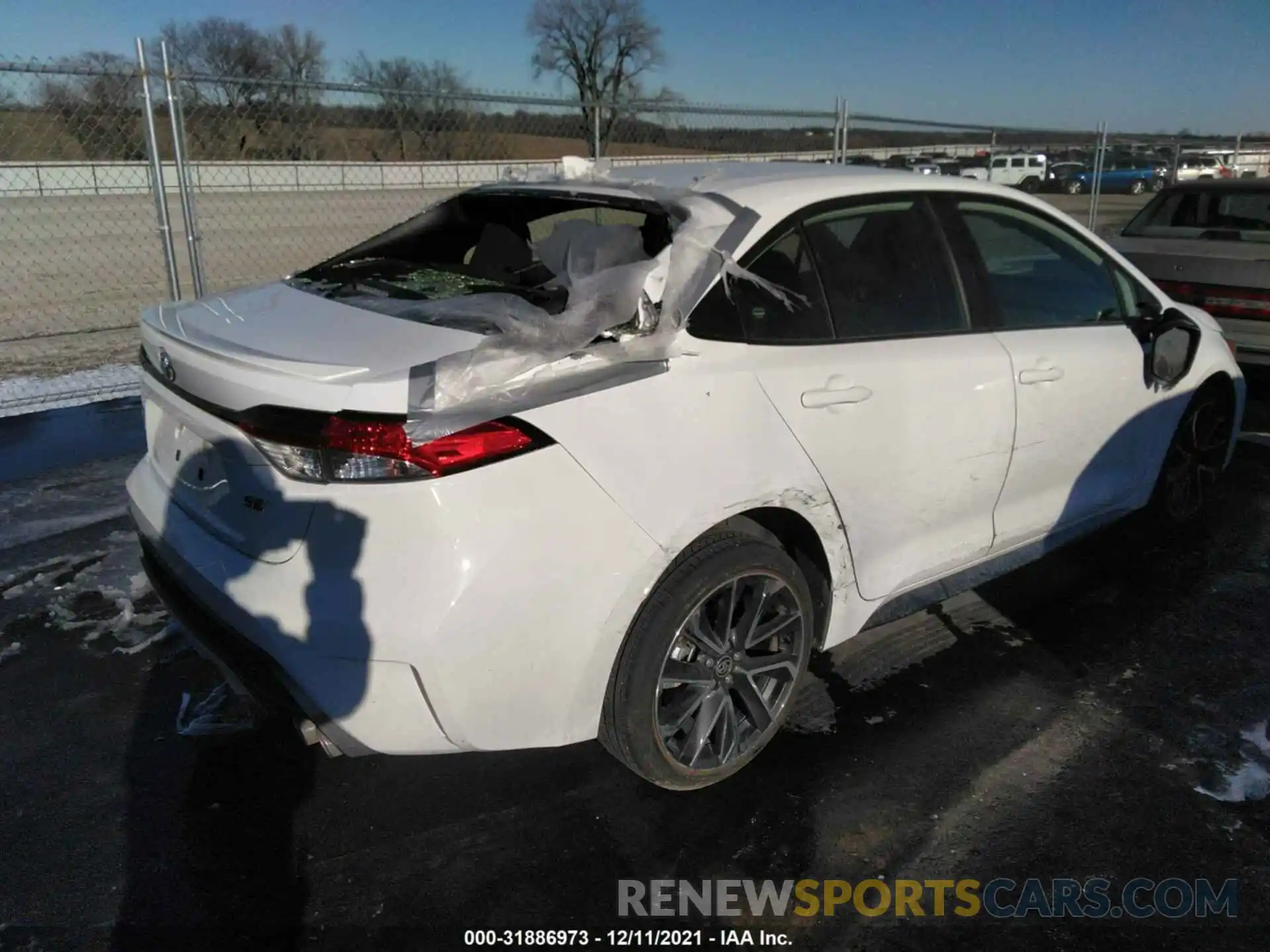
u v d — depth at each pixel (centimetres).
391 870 254
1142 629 385
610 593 239
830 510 288
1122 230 796
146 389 289
